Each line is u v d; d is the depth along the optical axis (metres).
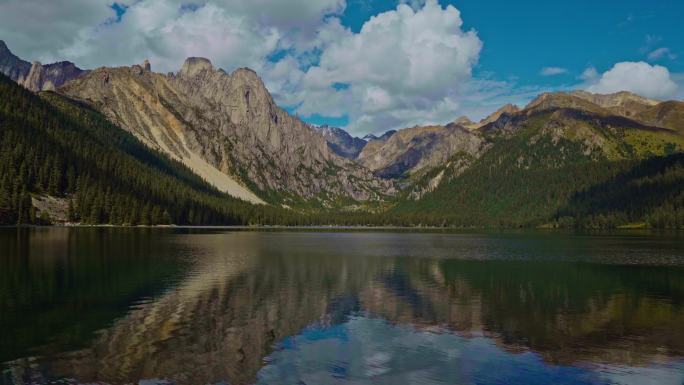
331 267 80.25
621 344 34.97
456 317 43.25
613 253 114.00
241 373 27.83
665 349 33.78
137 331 36.12
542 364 30.44
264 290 55.56
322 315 43.22
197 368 28.42
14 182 187.00
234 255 97.94
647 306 48.84
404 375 28.16
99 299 47.66
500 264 87.38
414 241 174.12
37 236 131.62
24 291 50.84
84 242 115.44
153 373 27.44
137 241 127.69
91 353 30.73
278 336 35.88
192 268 73.50
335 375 27.91
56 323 38.06
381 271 75.44
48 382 25.66
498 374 28.55
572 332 38.19
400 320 41.81
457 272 75.00
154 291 52.56
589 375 28.53
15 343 32.66
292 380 26.94
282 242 153.38
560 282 65.00
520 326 40.12
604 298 53.03
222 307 45.50
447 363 30.41
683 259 98.00
